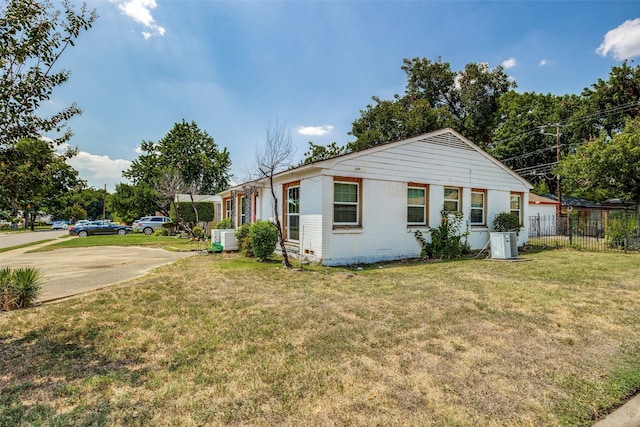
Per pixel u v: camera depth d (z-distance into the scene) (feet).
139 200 127.44
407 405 8.65
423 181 38.24
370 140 98.32
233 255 40.50
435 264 33.01
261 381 9.84
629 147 47.75
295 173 36.22
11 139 11.69
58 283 24.32
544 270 28.68
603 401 9.02
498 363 11.15
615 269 28.96
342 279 25.03
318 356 11.59
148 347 12.46
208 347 12.38
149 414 8.21
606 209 76.54
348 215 33.88
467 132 108.06
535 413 8.41
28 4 11.53
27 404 8.71
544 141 100.27
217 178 142.20
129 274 28.14
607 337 13.47
